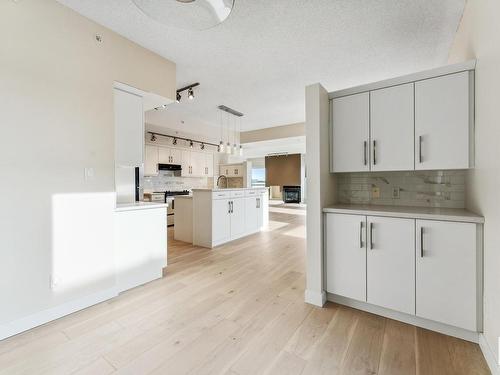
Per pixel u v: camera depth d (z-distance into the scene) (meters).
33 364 1.45
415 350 1.57
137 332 1.77
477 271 1.60
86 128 2.15
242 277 2.82
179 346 1.62
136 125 2.77
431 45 2.68
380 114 2.07
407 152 1.97
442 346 1.61
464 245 1.63
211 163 7.64
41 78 1.88
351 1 2.02
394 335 1.73
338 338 1.70
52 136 1.94
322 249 2.19
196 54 2.85
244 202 4.91
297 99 4.48
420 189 2.29
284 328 1.82
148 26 2.33
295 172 11.76
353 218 2.05
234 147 6.41
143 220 2.63
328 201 2.36
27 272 1.81
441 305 1.71
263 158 13.40
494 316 1.39
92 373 1.38
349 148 2.22
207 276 2.85
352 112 2.21
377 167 2.09
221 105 4.85
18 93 1.77
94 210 2.20
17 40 1.76
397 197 2.39
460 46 2.27
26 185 1.81
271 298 2.30
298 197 11.73
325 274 2.21
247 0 2.00
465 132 1.76
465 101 1.76
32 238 1.84
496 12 1.36
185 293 2.41
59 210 1.98
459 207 2.12
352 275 2.06
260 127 6.93
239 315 2.00
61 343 1.64
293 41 2.60
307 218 2.22
